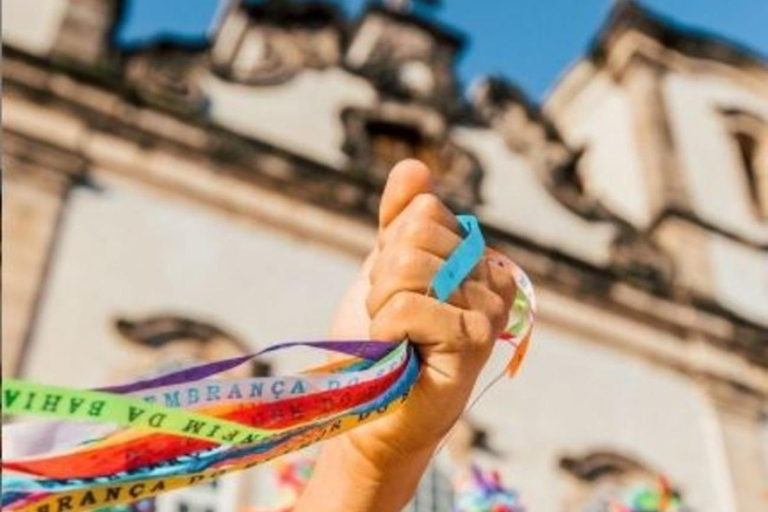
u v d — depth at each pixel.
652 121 18.62
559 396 13.38
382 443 1.89
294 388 1.71
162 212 11.98
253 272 12.09
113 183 11.88
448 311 1.88
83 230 11.23
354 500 1.90
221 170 12.80
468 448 12.17
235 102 14.05
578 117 21.14
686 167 18.22
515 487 12.12
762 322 15.99
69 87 12.25
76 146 11.85
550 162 16.78
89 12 13.30
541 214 15.86
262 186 12.98
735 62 20.86
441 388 1.87
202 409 1.57
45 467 1.43
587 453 12.92
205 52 14.18
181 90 13.45
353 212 13.43
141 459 1.51
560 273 14.77
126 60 13.30
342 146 14.45
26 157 11.41
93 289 10.83
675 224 16.78
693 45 20.56
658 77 19.73
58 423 1.46
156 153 12.45
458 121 16.44
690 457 13.76
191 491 10.45
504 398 12.95
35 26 13.07
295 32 15.77
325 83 15.26
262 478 10.71
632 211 17.75
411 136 15.62
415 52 17.02
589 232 16.05
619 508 10.51
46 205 11.14
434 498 11.56
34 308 10.30
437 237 1.93
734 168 18.89
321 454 2.03
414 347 1.88
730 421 14.43
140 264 11.35
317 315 12.12
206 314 11.35
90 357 10.32
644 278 15.51
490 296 1.96
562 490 12.43
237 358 1.65
